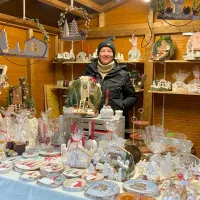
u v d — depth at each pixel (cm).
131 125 344
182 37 320
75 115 178
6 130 180
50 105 381
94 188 121
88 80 187
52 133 180
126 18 358
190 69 320
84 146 161
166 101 338
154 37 336
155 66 341
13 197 133
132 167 139
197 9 163
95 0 339
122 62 335
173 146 167
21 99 259
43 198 125
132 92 279
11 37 308
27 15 320
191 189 121
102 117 175
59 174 137
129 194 116
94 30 373
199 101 318
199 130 321
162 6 170
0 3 253
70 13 357
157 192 119
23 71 338
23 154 166
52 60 391
